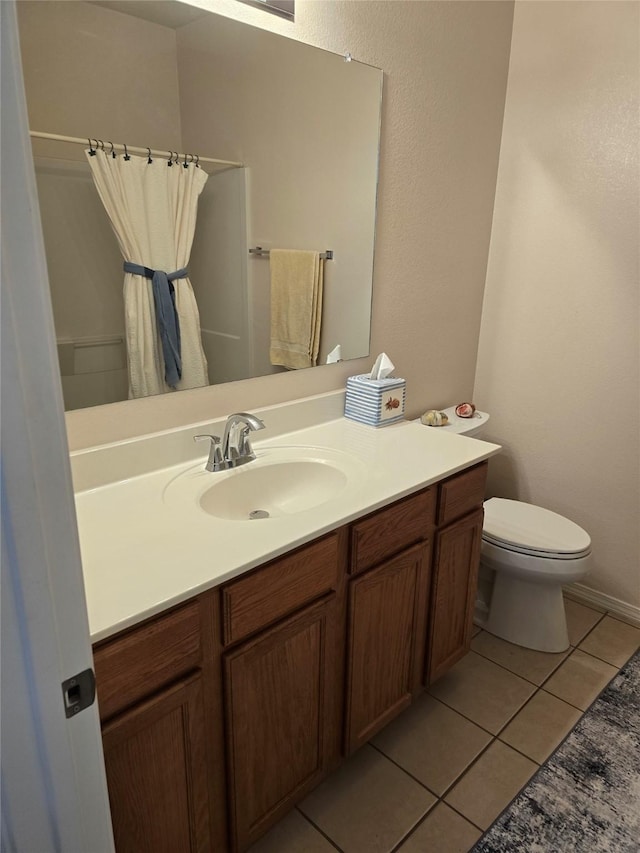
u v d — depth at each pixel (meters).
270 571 1.10
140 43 1.22
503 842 1.38
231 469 1.45
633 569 2.22
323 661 1.30
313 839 1.38
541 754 1.62
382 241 1.86
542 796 1.50
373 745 1.65
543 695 1.85
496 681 1.91
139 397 1.38
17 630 0.52
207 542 1.10
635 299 2.00
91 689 0.61
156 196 1.31
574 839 1.38
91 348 1.28
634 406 2.09
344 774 1.56
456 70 1.91
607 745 1.66
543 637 2.05
